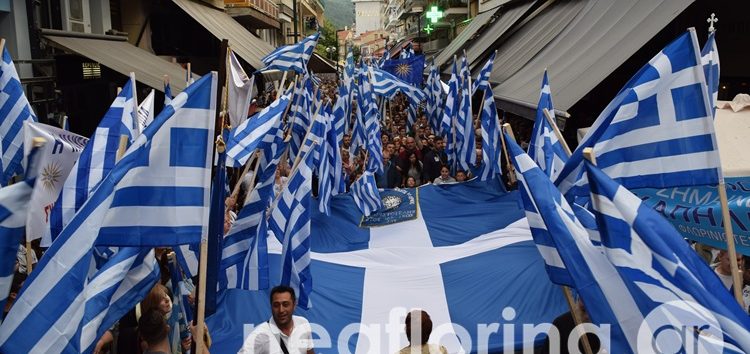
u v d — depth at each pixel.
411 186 14.21
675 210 6.84
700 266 4.38
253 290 7.49
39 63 14.84
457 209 11.41
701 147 5.45
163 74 17.61
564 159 7.76
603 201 4.47
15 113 7.45
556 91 13.36
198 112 4.83
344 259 9.52
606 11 16.39
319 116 11.45
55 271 4.27
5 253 3.97
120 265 5.14
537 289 7.69
